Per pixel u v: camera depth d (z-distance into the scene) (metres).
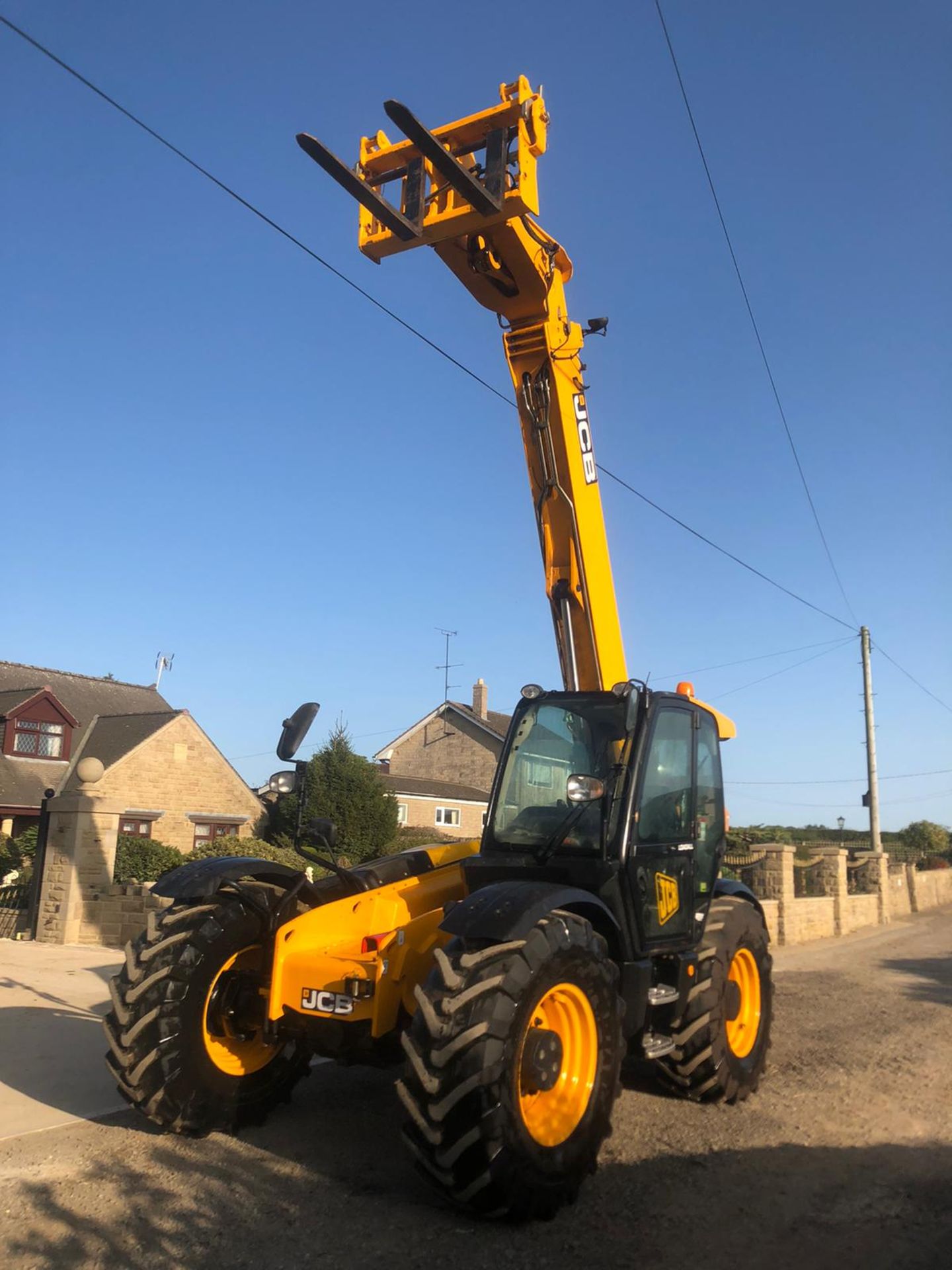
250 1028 5.02
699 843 5.81
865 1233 3.90
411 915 4.79
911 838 37.16
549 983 4.08
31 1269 3.49
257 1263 3.57
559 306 6.16
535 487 6.20
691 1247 3.76
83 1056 6.43
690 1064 5.47
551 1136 4.07
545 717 5.54
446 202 5.52
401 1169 4.52
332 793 21.23
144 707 28.02
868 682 26.55
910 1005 9.33
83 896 11.70
